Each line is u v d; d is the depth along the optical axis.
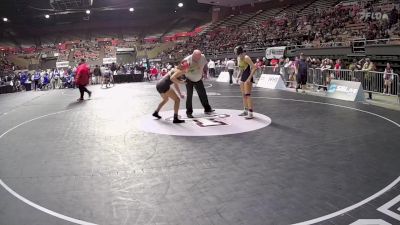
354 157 5.87
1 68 46.81
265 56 28.64
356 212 3.90
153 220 3.83
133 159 6.08
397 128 7.91
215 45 41.50
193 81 9.68
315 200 4.22
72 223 3.82
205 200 4.30
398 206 4.04
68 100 15.92
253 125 8.48
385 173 5.09
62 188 4.83
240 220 3.77
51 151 6.80
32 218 3.96
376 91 12.84
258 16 41.94
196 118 9.58
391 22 22.58
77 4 36.53
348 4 29.23
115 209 4.13
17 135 8.45
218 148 6.57
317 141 6.93
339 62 16.03
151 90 19.44
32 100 16.94
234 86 19.48
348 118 9.19
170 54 47.25
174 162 5.82
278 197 4.33
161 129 8.31
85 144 7.25
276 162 5.68
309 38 27.75
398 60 19.02
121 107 12.49
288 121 8.92
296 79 16.27
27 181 5.14
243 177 5.04
